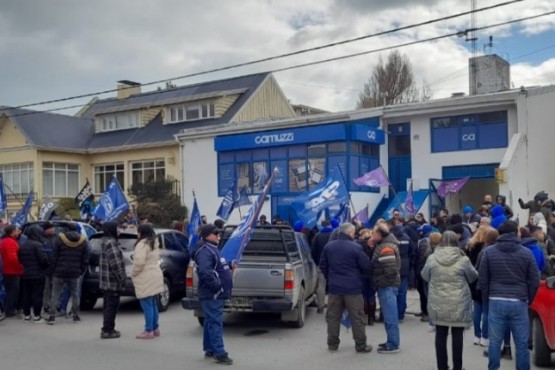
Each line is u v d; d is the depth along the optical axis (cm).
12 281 1284
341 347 978
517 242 732
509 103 2272
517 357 722
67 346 998
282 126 2678
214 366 856
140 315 1328
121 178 3697
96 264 1343
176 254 1449
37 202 3512
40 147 3591
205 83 3897
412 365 855
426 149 2489
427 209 2389
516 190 2125
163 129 3644
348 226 959
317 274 1318
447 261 770
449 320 765
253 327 1158
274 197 2641
